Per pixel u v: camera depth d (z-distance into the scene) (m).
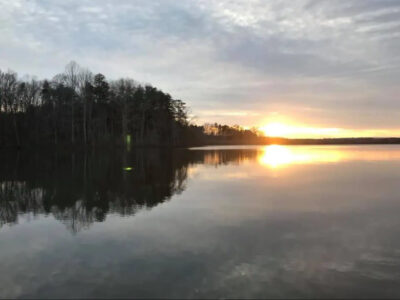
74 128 76.31
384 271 8.59
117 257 9.55
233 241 10.88
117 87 81.88
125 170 30.95
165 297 7.28
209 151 72.19
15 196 18.44
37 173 28.27
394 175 27.58
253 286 7.76
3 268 8.90
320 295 7.37
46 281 8.11
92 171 29.94
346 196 18.44
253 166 35.62
